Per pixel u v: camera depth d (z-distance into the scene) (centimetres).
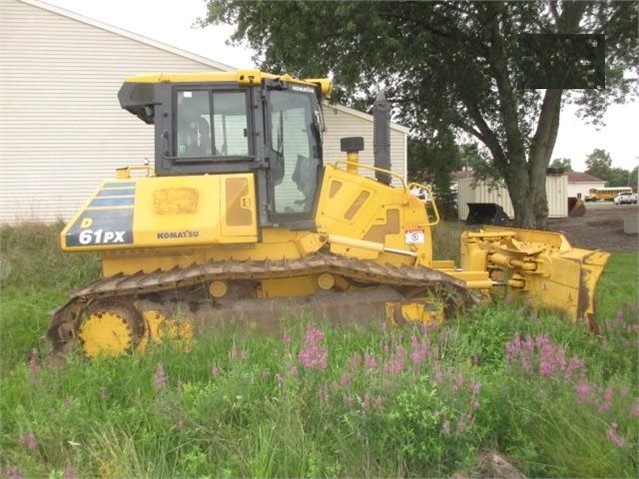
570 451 361
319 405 401
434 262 798
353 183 679
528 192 1947
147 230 600
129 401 450
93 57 1659
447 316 623
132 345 590
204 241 604
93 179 1678
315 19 1517
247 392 417
